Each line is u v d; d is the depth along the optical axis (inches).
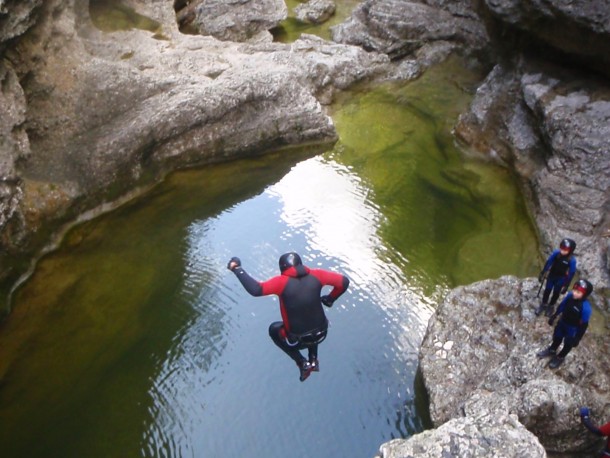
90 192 415.5
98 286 368.8
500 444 220.7
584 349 296.4
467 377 297.0
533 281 333.7
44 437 287.0
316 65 561.0
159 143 453.1
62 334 339.0
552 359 286.0
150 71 486.3
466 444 221.1
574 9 410.9
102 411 299.3
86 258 388.8
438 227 410.9
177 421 294.0
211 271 378.0
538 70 466.3
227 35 644.7
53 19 435.8
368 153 493.7
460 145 493.7
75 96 437.1
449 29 616.4
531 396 262.2
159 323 344.5
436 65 605.0
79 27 505.0
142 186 444.1
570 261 291.1
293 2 757.3
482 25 603.2
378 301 356.2
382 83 589.0
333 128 508.4
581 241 369.7
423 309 351.6
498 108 486.3
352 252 390.0
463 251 388.8
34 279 371.9
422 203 433.4
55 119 426.3
